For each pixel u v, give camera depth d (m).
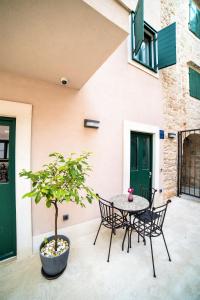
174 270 1.64
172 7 3.82
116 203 2.05
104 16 1.01
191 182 5.23
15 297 1.34
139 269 1.65
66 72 1.73
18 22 1.00
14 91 1.78
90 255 1.87
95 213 2.43
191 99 4.54
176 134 4.04
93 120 2.32
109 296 1.35
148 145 3.42
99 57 1.43
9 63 1.54
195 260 1.80
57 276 1.53
